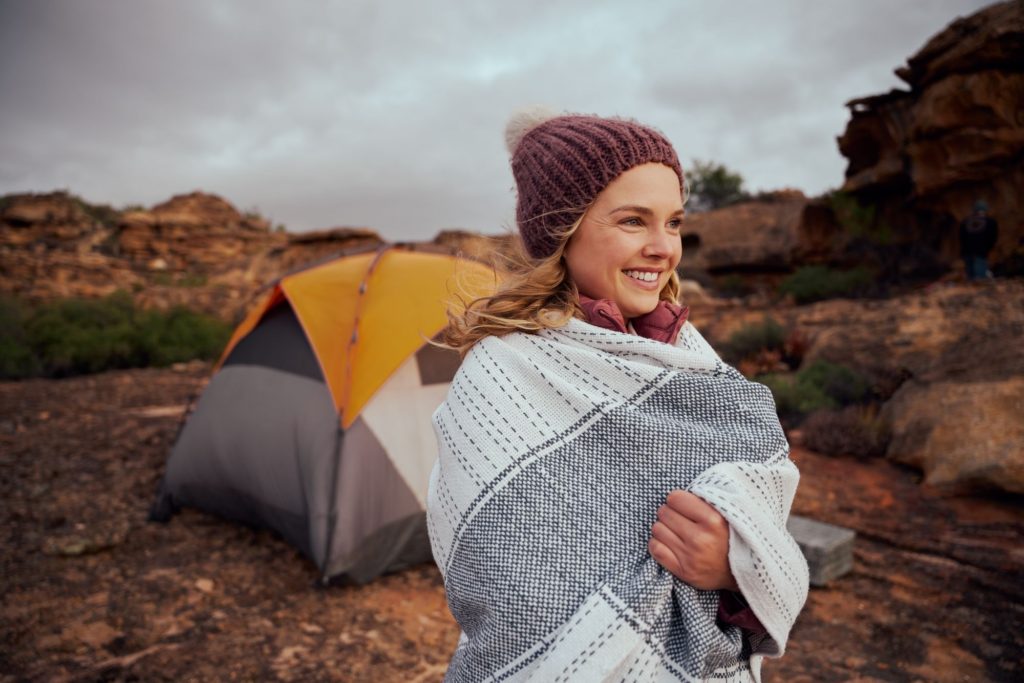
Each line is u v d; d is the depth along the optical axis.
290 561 4.39
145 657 3.27
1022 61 11.20
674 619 0.98
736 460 1.02
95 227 43.53
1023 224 11.73
